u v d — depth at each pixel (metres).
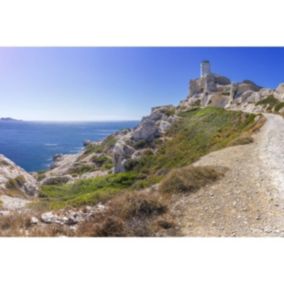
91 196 14.95
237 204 11.19
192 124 45.47
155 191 13.14
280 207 10.73
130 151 43.41
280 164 15.77
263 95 62.66
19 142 59.56
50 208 14.59
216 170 14.66
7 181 26.61
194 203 11.61
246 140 24.03
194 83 97.69
